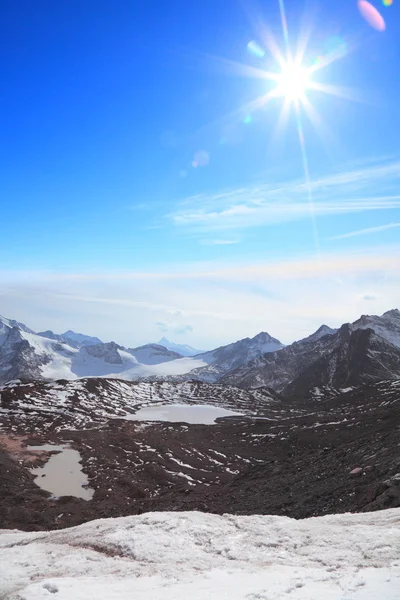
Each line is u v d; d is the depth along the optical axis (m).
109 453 71.62
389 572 12.59
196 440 84.12
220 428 98.25
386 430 54.41
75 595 12.48
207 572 14.78
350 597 10.59
